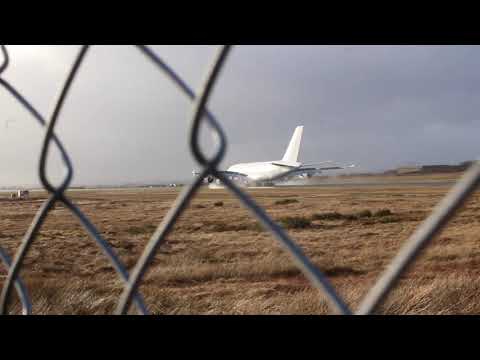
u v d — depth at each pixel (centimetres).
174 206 121
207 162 113
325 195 6241
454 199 66
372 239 2022
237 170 10594
